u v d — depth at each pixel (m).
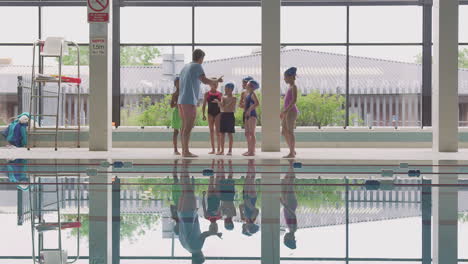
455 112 8.45
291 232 1.92
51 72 10.92
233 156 7.07
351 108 11.04
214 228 1.99
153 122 10.77
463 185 3.47
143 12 10.46
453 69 8.45
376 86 10.90
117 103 10.55
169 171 4.54
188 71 6.65
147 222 2.11
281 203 2.62
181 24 10.51
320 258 1.54
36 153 7.69
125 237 1.82
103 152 8.15
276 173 4.35
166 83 10.71
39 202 2.66
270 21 8.32
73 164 5.41
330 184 3.50
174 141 7.54
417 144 10.16
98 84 8.49
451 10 8.44
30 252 1.61
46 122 10.64
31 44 10.66
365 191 3.12
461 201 2.71
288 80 6.73
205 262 1.49
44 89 10.63
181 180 3.75
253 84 7.24
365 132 10.17
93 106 8.50
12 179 3.84
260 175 4.16
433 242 1.75
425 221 2.13
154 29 10.49
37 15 10.62
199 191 3.11
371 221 2.14
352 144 10.20
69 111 11.00
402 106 10.95
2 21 10.60
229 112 7.30
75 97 10.98
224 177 3.99
